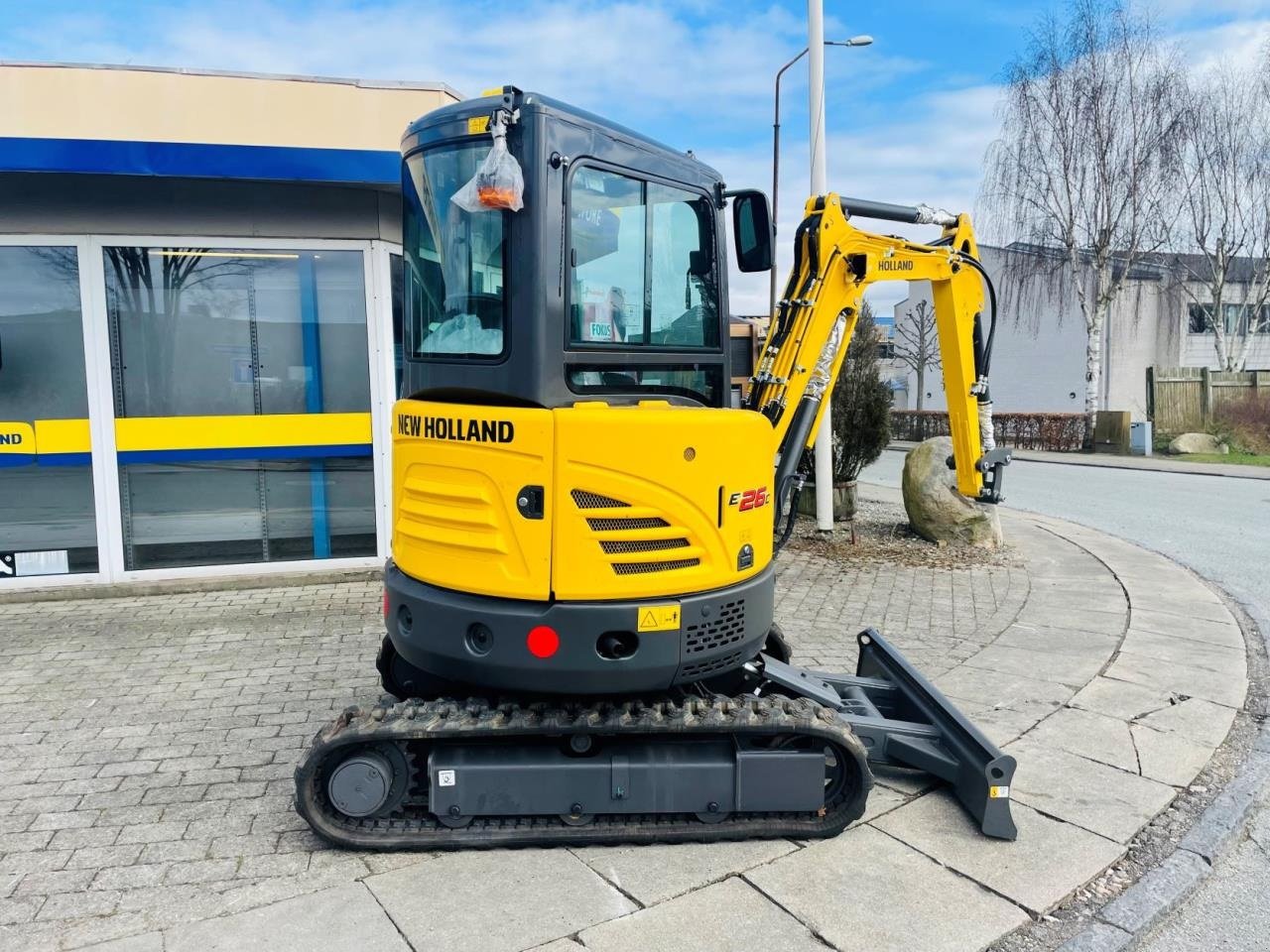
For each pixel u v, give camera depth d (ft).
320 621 21.07
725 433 11.13
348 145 23.82
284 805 12.31
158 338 23.38
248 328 23.90
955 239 16.03
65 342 22.85
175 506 23.82
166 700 16.15
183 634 20.11
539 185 10.31
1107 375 91.66
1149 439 69.10
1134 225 74.64
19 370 22.65
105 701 16.11
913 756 12.88
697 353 12.44
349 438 24.64
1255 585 26.40
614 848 11.25
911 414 97.35
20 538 23.00
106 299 22.81
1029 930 9.79
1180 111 73.36
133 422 23.18
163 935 9.39
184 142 21.33
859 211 14.87
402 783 11.11
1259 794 13.17
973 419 16.02
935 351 116.06
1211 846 11.63
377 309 24.39
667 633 10.77
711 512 11.03
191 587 23.76
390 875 10.59
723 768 11.21
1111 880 10.85
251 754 13.96
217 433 23.77
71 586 23.06
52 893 10.17
